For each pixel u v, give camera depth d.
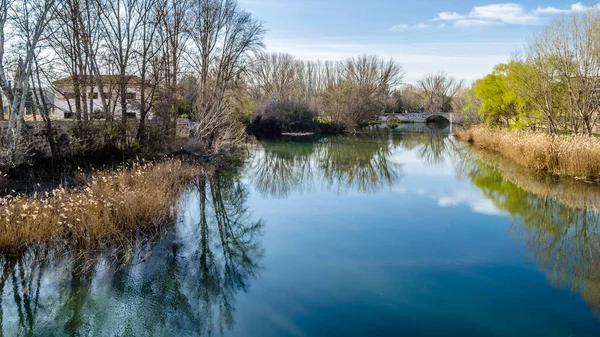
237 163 23.88
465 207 14.10
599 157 17.02
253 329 6.80
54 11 14.34
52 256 9.02
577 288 8.08
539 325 6.80
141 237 10.37
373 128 55.78
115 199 10.52
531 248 10.21
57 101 29.73
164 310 7.39
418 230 11.70
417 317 7.09
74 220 9.66
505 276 8.66
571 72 21.28
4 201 9.76
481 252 9.98
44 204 9.97
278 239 11.08
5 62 13.84
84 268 8.65
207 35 24.17
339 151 31.30
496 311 7.25
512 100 29.67
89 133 17.20
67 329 6.82
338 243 10.70
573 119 21.69
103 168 16.30
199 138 22.75
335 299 7.77
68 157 16.05
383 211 13.77
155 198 11.59
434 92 84.12
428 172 21.61
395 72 60.19
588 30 20.36
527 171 19.50
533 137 20.92
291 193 16.89
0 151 13.39
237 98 29.02
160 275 8.71
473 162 24.11
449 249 10.19
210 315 7.25
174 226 11.72
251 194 16.70
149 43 19.34
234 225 12.48
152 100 20.12
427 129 55.03
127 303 7.59
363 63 58.09
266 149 31.81
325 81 73.25
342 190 17.39
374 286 8.24
